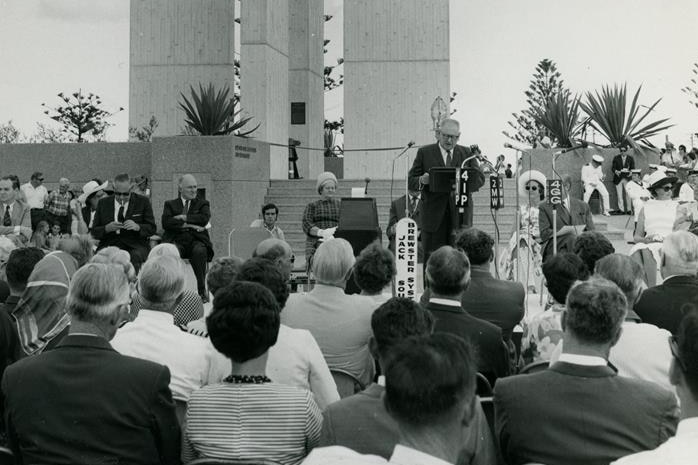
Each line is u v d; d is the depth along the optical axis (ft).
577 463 10.54
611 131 65.46
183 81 76.54
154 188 57.31
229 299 11.55
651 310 17.49
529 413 10.75
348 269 16.20
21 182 65.10
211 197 56.95
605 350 11.04
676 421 10.71
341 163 111.34
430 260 15.71
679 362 8.14
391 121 71.61
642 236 34.65
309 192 63.77
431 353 7.38
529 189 37.65
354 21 71.61
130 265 21.03
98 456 11.13
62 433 11.08
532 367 13.94
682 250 17.47
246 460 10.32
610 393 10.67
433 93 71.36
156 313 14.28
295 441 11.41
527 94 146.61
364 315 16.01
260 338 11.45
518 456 10.96
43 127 120.26
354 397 11.34
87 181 64.85
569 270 16.25
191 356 13.87
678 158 66.23
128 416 11.21
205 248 38.45
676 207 34.65
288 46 78.74
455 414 7.34
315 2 90.43
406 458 7.17
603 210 62.13
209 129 58.75
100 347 11.57
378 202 63.87
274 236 38.99
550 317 16.16
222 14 76.23
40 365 11.37
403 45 71.41
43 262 18.31
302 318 16.02
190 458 11.78
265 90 69.26
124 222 36.76
